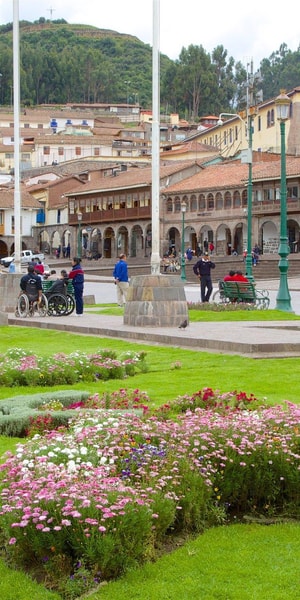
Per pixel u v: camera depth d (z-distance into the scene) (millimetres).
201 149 100688
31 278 27172
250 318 25703
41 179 109938
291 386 13414
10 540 6168
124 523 6168
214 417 9016
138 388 13742
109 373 15070
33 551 6242
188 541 6840
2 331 23922
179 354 17344
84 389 13992
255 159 82062
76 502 6254
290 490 7676
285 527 7234
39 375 14539
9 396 13508
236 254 74500
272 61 199500
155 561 6375
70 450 7508
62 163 114188
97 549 6012
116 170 96312
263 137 90812
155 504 6609
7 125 156875
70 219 95312
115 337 21281
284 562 6355
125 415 9758
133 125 160625
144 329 21578
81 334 22391
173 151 102625
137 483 7035
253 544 6754
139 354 15953
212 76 180125
